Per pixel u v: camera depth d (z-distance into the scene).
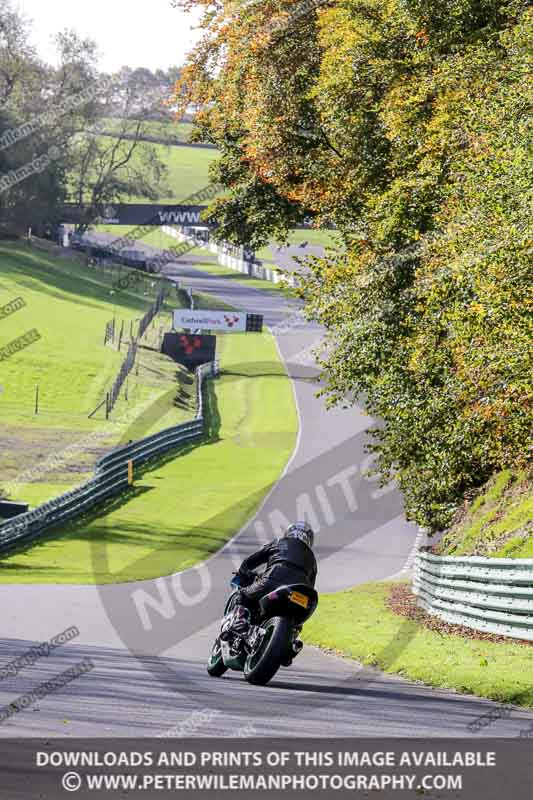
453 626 40.69
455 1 54.81
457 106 49.62
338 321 55.53
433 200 51.09
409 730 19.03
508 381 37.47
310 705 21.58
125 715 19.00
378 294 53.09
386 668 31.50
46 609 46.03
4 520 78.88
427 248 46.28
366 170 61.34
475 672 28.44
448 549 53.41
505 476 55.00
